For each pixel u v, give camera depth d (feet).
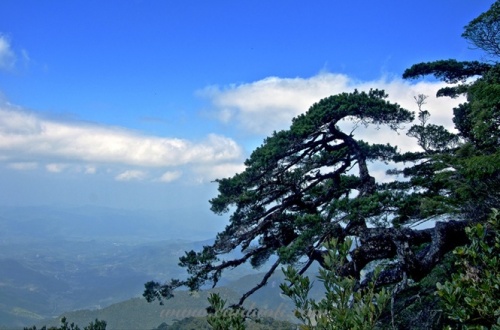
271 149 55.52
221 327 14.84
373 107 54.75
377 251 49.52
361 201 45.98
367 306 13.24
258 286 53.36
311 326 13.14
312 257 47.11
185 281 53.57
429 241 52.31
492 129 53.16
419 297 47.57
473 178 45.93
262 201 57.67
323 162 60.59
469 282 13.96
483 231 15.06
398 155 60.44
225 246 54.19
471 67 62.44
